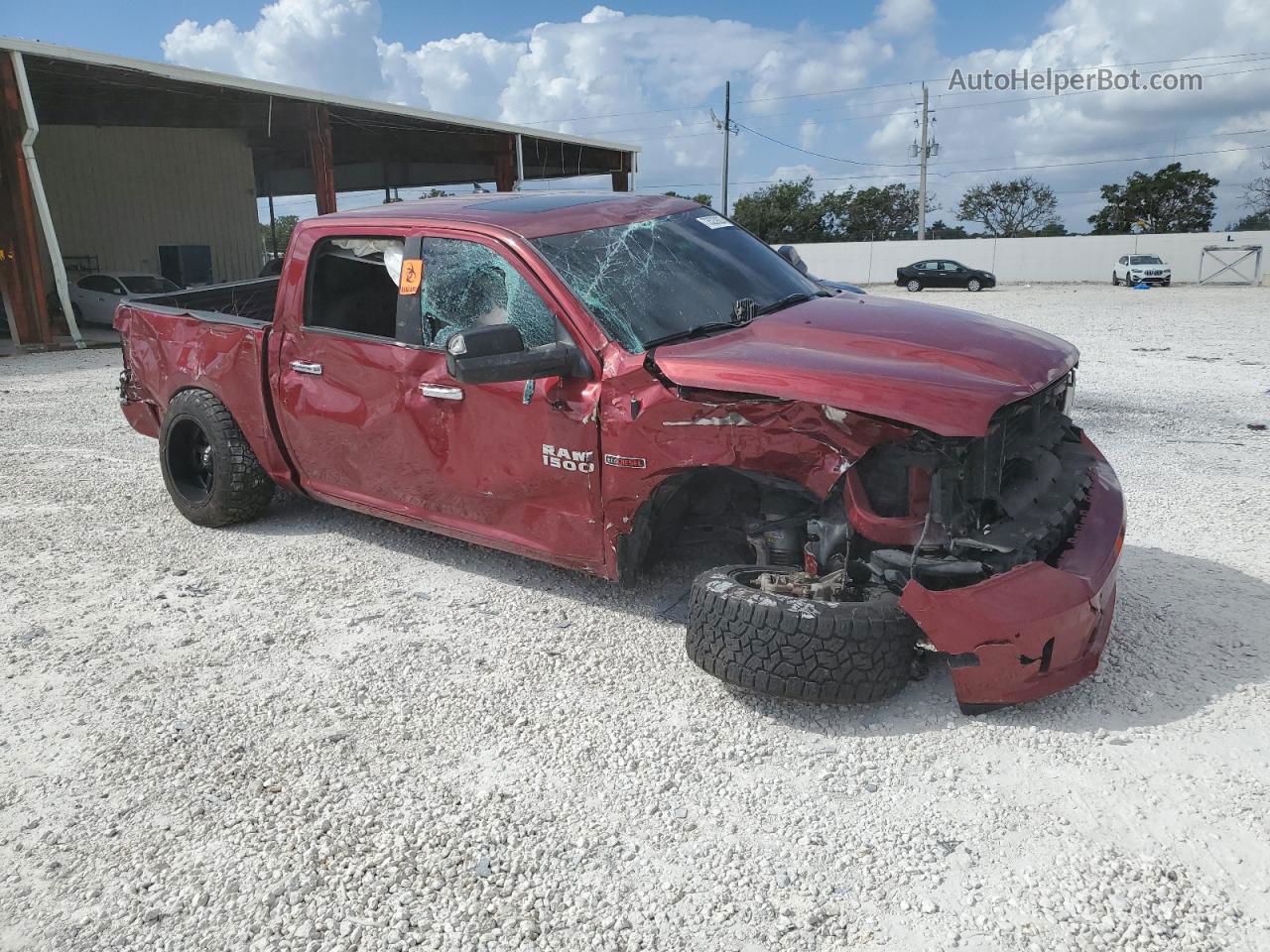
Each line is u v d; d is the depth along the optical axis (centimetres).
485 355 346
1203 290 3756
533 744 322
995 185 7888
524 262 394
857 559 326
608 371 361
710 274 422
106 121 2511
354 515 586
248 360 514
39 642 417
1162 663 352
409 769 310
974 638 292
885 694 312
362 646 402
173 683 375
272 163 3500
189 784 306
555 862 262
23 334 1786
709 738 320
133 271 2747
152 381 590
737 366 329
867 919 235
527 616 423
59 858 273
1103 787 282
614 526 374
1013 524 315
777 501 354
